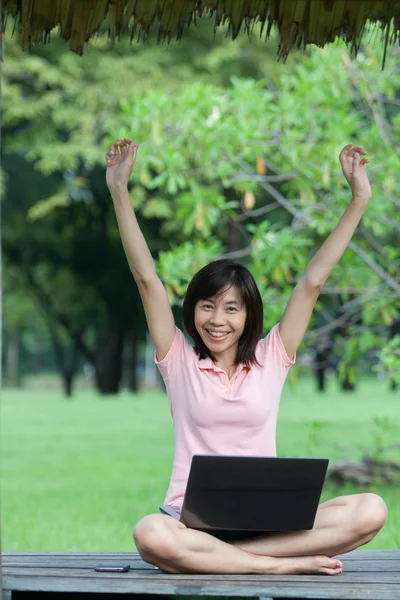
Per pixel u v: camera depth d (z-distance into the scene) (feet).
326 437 55.42
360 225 35.78
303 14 18.10
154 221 81.00
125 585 13.96
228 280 15.99
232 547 15.03
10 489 39.32
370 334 37.14
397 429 59.62
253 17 17.94
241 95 35.17
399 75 36.17
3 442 56.95
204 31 66.64
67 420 71.36
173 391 16.33
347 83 36.50
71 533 29.91
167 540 14.69
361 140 35.83
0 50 13.85
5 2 17.30
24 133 70.85
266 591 13.78
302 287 16.56
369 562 16.57
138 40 17.89
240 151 37.04
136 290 95.55
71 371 111.04
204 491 14.61
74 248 92.43
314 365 39.42
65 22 17.53
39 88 68.80
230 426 15.98
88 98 65.57
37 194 81.51
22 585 14.08
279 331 16.65
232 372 16.40
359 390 117.19
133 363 113.29
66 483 40.91
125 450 52.70
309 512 14.97
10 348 183.93
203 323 16.07
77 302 101.50
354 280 37.52
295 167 34.68
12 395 117.29
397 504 34.68
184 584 13.93
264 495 14.74
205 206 34.78
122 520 32.27
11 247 91.97
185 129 34.30
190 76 65.00
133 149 16.65
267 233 34.73
